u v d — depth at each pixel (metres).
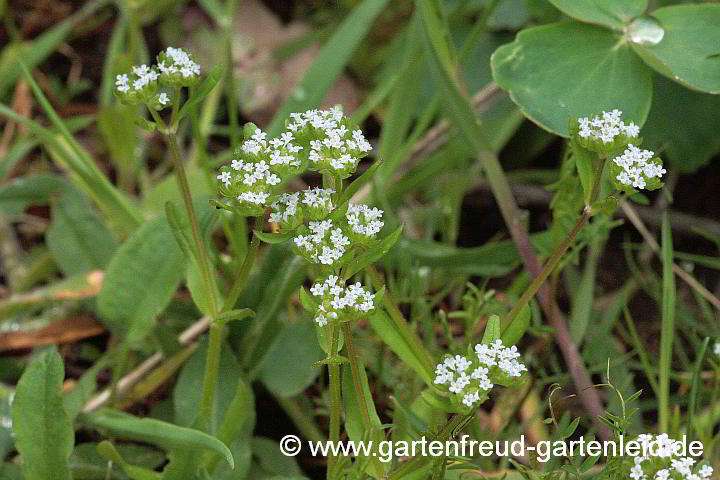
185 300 0.64
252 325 0.61
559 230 0.60
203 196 0.57
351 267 0.52
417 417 0.55
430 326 0.61
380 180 0.65
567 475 0.54
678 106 0.69
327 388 0.62
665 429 0.58
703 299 0.65
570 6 0.60
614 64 0.59
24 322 0.64
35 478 0.54
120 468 0.59
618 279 0.68
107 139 0.68
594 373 0.64
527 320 0.54
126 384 0.62
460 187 0.67
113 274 0.59
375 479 0.54
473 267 0.64
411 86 0.66
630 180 0.52
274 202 0.51
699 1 0.67
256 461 0.60
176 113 0.53
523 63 0.60
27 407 0.54
